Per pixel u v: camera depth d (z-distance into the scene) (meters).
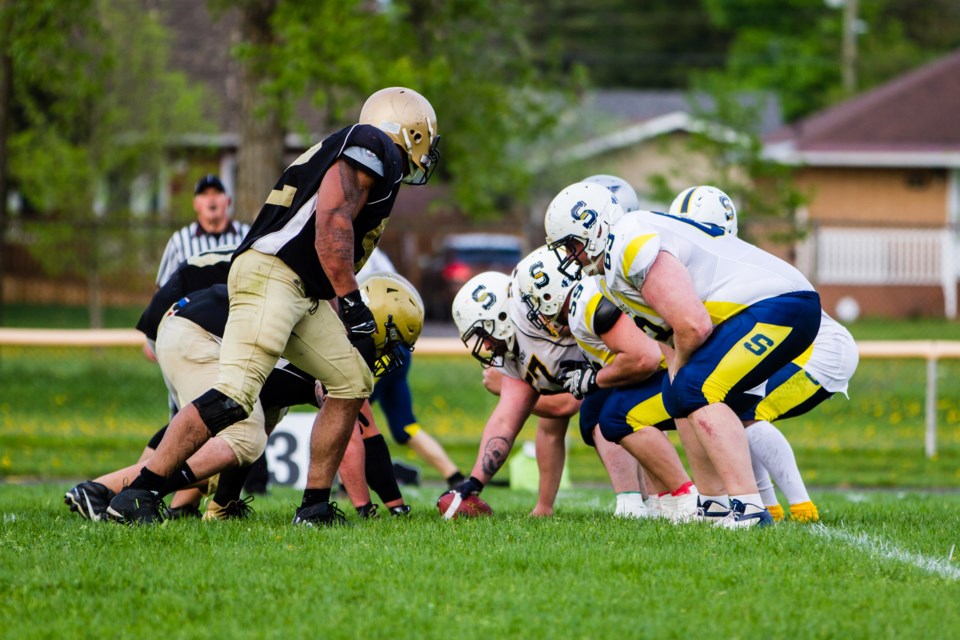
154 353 22.69
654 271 17.98
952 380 56.97
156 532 17.05
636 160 107.12
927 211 98.25
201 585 14.03
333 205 17.59
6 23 51.56
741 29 167.88
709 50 176.75
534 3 171.38
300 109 75.50
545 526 18.30
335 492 31.11
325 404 19.05
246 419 18.80
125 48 70.94
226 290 20.33
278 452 33.19
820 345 20.98
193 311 20.14
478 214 63.09
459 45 60.38
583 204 19.36
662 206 80.12
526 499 29.11
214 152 76.25
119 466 37.47
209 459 18.78
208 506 20.75
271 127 53.69
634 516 21.22
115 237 67.06
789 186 76.88
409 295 19.94
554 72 68.00
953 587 14.26
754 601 13.41
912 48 159.75
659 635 12.20
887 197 98.31
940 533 18.62
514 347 21.44
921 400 51.97
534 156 106.06
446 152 60.81
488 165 61.66
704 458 19.09
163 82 73.88
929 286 88.12
